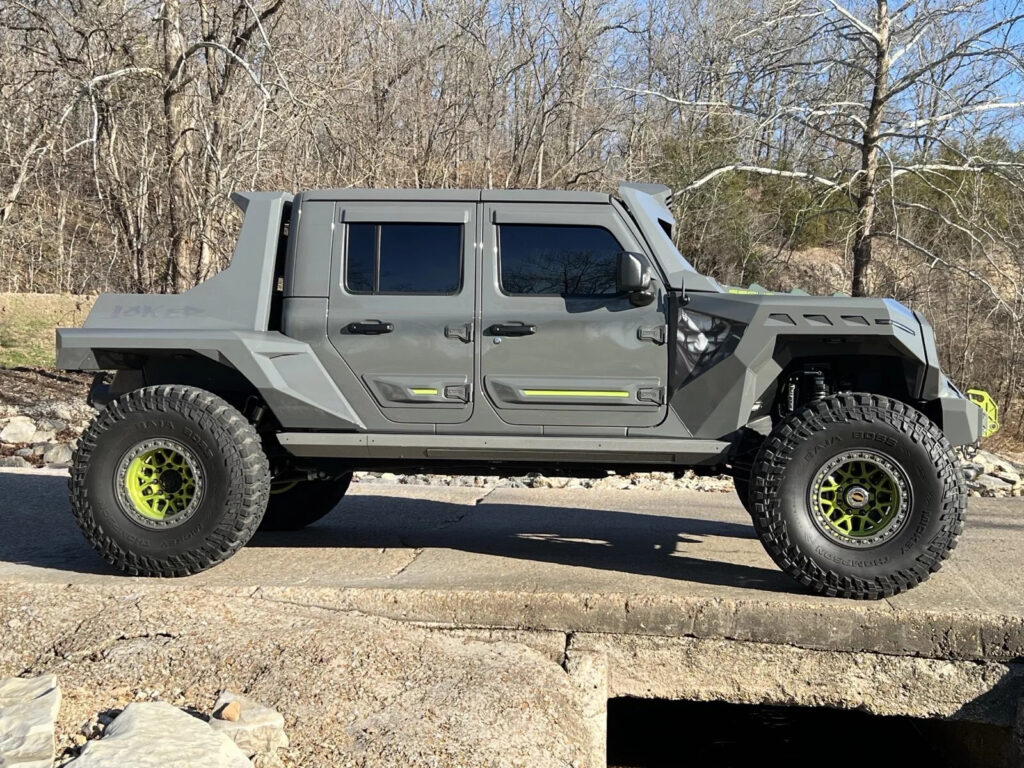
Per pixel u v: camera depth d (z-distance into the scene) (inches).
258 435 193.9
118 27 520.7
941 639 168.7
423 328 193.2
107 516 188.2
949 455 175.3
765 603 173.3
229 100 526.0
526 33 758.5
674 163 673.6
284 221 209.5
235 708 138.5
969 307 629.0
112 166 538.6
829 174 624.4
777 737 222.2
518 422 192.7
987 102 544.1
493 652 168.4
